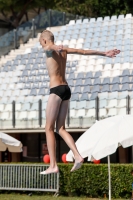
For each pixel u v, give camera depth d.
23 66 93.75
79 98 81.44
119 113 76.00
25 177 63.50
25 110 83.88
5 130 81.00
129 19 98.94
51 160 21.42
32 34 102.94
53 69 21.50
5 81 92.75
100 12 138.12
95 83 83.38
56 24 103.44
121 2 136.50
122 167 58.31
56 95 21.33
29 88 88.75
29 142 85.44
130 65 85.75
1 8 129.00
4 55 100.00
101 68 86.62
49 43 21.80
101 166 59.53
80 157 21.08
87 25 100.56
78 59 89.94
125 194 58.47
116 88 81.00
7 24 131.38
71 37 98.69
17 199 57.34
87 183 60.19
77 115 79.38
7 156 86.38
